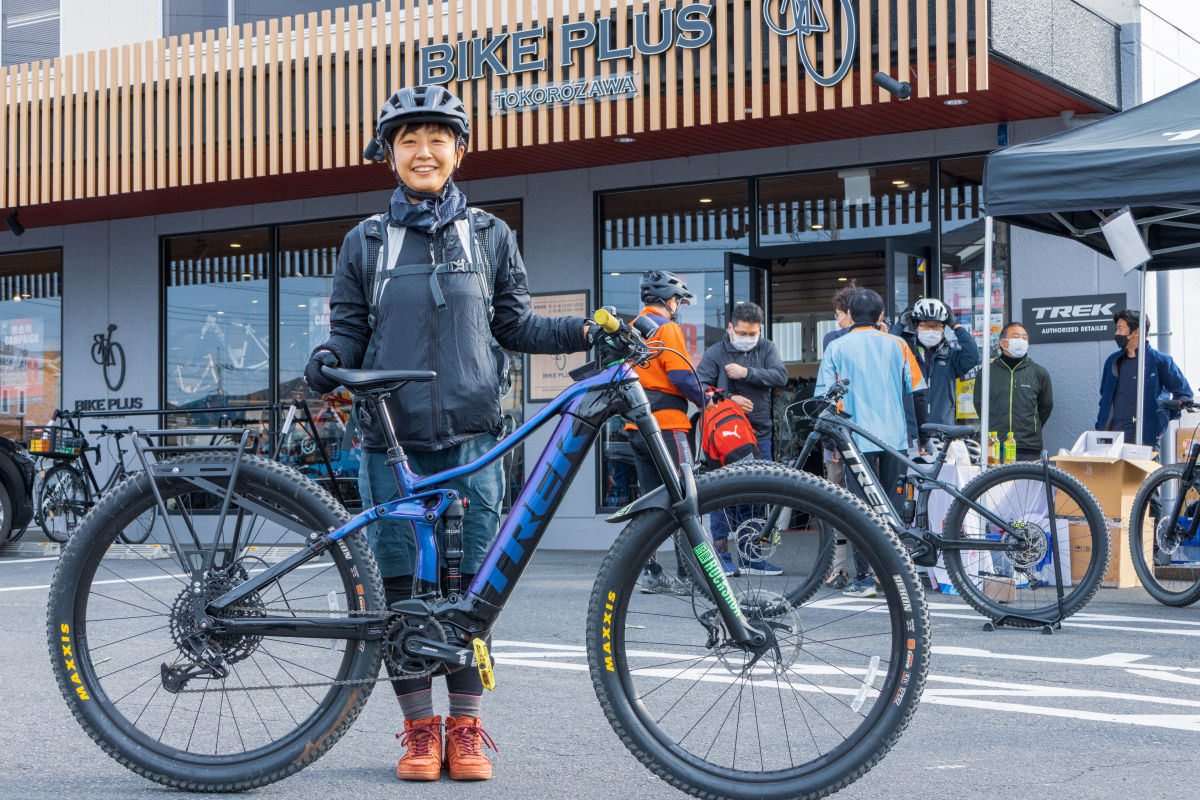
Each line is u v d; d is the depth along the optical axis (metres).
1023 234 9.33
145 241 12.85
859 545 2.92
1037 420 8.58
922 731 3.74
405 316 3.26
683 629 3.07
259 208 12.27
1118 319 8.59
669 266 10.59
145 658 3.33
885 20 8.41
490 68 9.72
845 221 9.97
